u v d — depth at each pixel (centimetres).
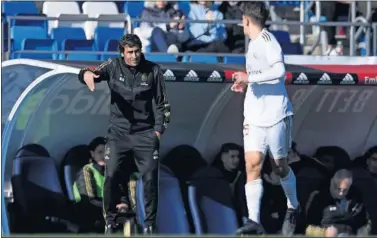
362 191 4019
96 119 3941
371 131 4231
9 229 3616
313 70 3769
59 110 3850
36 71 3656
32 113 3803
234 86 3309
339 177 3894
